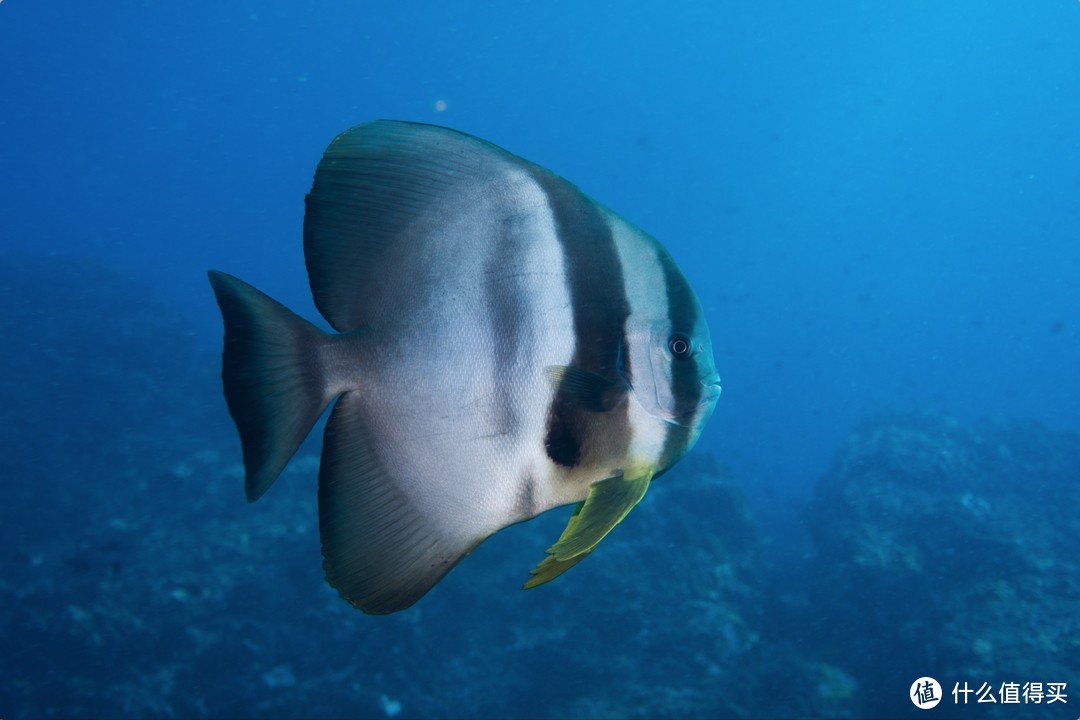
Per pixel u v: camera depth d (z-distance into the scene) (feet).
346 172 3.71
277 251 244.22
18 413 40.60
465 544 3.73
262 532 26.73
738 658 26.03
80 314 54.03
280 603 24.79
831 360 203.51
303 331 3.60
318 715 22.27
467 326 3.70
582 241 3.90
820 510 44.60
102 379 46.09
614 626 26.48
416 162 3.75
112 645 22.70
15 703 21.07
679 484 35.04
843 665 30.19
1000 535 34.12
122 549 27.17
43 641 22.79
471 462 3.71
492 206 3.77
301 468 29.01
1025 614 28.76
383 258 3.72
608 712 23.00
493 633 25.94
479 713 23.72
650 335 4.02
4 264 60.80
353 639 24.34
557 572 3.78
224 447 36.35
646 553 29.86
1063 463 46.83
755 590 33.60
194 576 24.95
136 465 36.11
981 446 47.60
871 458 44.68
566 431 3.82
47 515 32.71
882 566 34.01
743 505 36.17
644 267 4.06
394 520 3.65
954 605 30.73
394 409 3.67
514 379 3.73
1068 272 278.46
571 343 3.83
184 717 21.30
